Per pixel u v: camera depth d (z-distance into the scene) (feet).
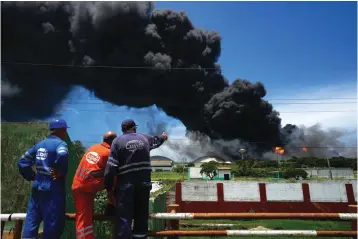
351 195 74.74
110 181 10.25
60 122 11.73
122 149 10.48
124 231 9.94
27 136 18.25
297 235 11.28
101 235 21.86
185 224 54.70
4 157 17.94
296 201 75.25
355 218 11.20
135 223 10.46
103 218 11.23
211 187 76.79
